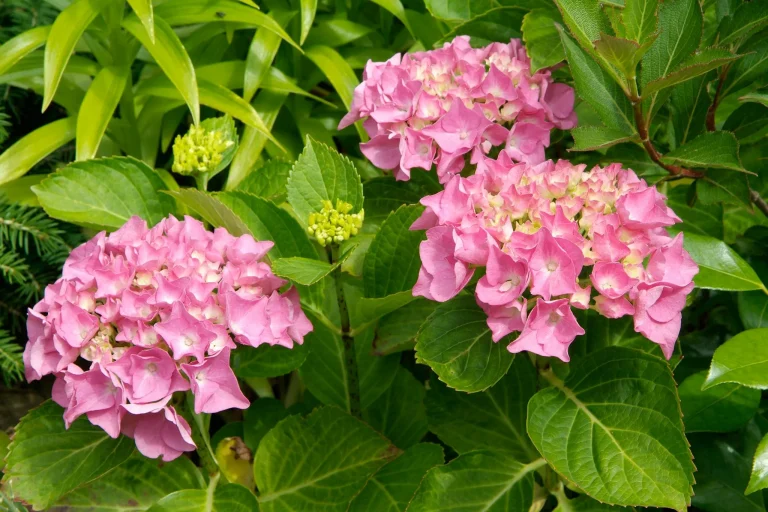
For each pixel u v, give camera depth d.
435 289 0.97
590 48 1.00
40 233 1.13
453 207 0.98
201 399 0.96
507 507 1.01
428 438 1.15
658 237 0.98
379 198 1.12
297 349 1.04
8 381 1.15
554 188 0.98
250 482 1.08
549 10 1.08
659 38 1.02
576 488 1.05
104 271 0.97
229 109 1.14
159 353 0.95
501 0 1.16
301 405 1.12
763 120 1.07
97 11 1.12
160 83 1.17
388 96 1.06
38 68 1.17
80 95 1.19
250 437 1.10
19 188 1.15
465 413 1.07
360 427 1.06
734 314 1.13
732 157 1.02
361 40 1.27
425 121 1.05
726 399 1.04
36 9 1.22
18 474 0.99
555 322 0.95
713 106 1.08
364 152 1.07
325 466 1.05
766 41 1.06
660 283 0.96
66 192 1.07
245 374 1.04
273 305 1.00
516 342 0.95
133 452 1.02
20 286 1.16
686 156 1.03
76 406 0.96
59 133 1.14
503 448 1.06
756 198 1.08
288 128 1.25
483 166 1.00
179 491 1.01
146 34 1.12
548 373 1.02
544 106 1.08
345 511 1.03
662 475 0.95
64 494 0.98
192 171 1.08
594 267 0.95
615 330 1.04
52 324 0.97
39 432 1.00
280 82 1.18
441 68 1.08
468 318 0.99
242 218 1.06
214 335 0.96
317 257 1.06
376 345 1.06
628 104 1.04
